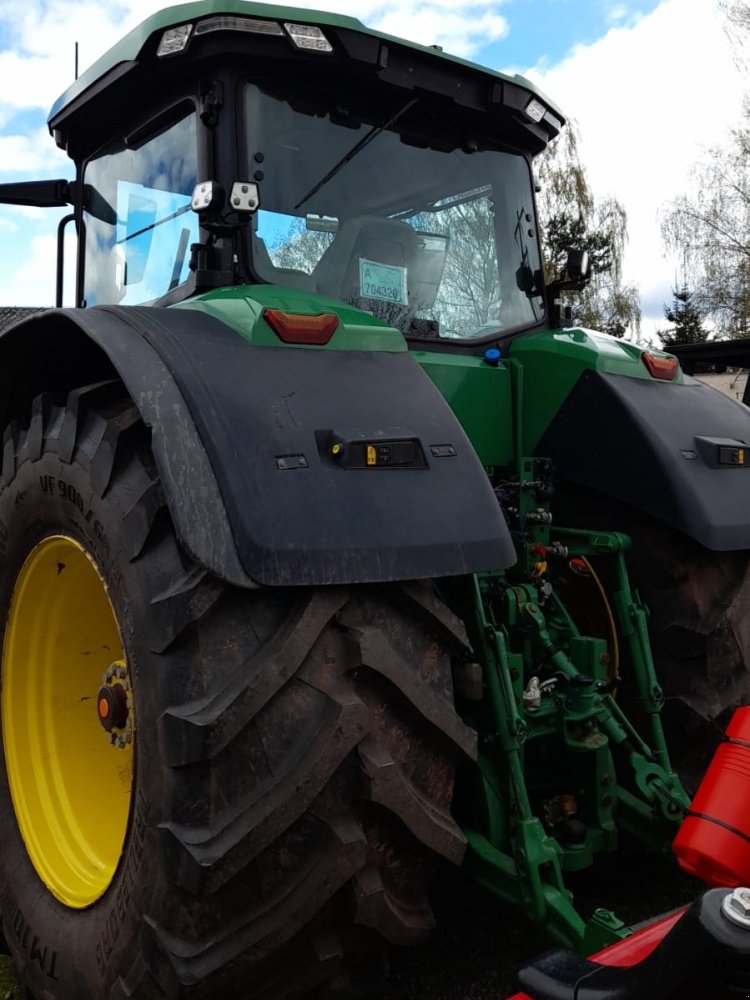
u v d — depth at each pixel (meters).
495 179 3.06
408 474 1.88
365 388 1.98
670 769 2.38
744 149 21.34
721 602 2.59
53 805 2.50
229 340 1.97
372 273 2.65
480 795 2.10
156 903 1.75
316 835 1.72
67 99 2.89
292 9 2.34
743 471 2.76
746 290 21.25
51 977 2.16
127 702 2.06
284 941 1.71
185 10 2.34
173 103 2.61
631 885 2.68
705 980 1.10
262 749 1.68
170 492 1.73
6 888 2.47
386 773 1.73
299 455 1.78
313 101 2.56
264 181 2.45
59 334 2.42
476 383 2.71
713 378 10.61
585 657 2.40
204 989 1.70
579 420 2.76
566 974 1.36
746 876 1.39
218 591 1.72
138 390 1.84
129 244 2.89
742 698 2.57
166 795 1.72
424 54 2.60
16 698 2.61
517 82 2.82
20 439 2.55
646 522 2.68
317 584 1.68
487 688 2.11
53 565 2.43
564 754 2.41
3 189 3.17
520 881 1.99
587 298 22.00
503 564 1.90
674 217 21.78
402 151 2.76
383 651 1.75
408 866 1.85
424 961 2.32
